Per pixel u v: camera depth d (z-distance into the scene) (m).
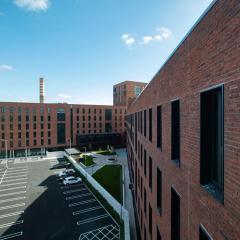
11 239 22.73
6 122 69.62
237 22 3.80
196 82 5.82
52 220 26.78
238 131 3.76
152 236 12.97
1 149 68.88
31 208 30.36
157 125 11.51
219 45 4.48
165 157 9.48
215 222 4.64
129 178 43.50
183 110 6.98
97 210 29.47
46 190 38.09
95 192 35.41
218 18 4.53
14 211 29.47
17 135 71.25
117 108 92.69
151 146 13.41
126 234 21.41
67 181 40.91
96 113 87.69
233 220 3.92
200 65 5.54
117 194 34.97
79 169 49.09
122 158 67.81
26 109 72.81
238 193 3.75
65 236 23.16
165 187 9.46
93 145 85.31
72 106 82.19
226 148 4.20
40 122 75.25
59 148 78.75
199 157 5.57
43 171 52.62
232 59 3.97
